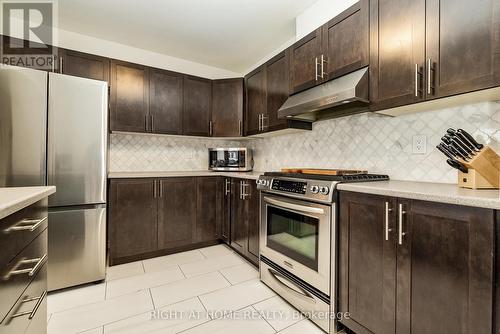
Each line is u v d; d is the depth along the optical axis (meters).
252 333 1.46
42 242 1.20
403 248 1.13
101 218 2.04
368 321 1.29
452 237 0.97
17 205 0.85
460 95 1.18
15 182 1.72
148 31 2.64
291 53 2.21
